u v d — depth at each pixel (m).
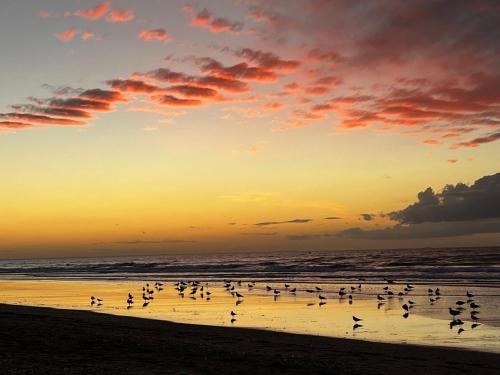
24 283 65.81
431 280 50.88
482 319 25.42
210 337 19.86
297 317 27.27
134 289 50.16
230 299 37.59
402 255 147.50
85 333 17.86
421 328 23.08
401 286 45.47
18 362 12.38
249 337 20.14
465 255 119.69
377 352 17.03
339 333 21.89
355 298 36.44
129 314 29.56
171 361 13.23
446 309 29.28
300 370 12.76
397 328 23.16
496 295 35.66
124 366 12.35
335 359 15.38
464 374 13.54
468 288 41.44
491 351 17.52
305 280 57.19
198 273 82.31
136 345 15.53
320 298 34.72
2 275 100.44
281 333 21.61
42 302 37.88
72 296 43.03
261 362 13.49
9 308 30.44
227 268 96.50
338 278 58.84
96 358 13.33
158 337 18.97
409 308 30.19
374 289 43.50
